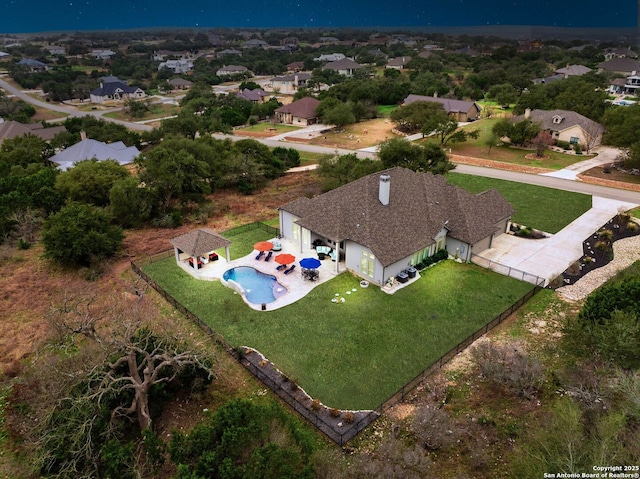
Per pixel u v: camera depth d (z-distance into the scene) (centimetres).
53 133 9569
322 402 2381
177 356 2131
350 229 3600
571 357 2588
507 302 3247
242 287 3506
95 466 1939
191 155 5453
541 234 4341
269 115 11731
